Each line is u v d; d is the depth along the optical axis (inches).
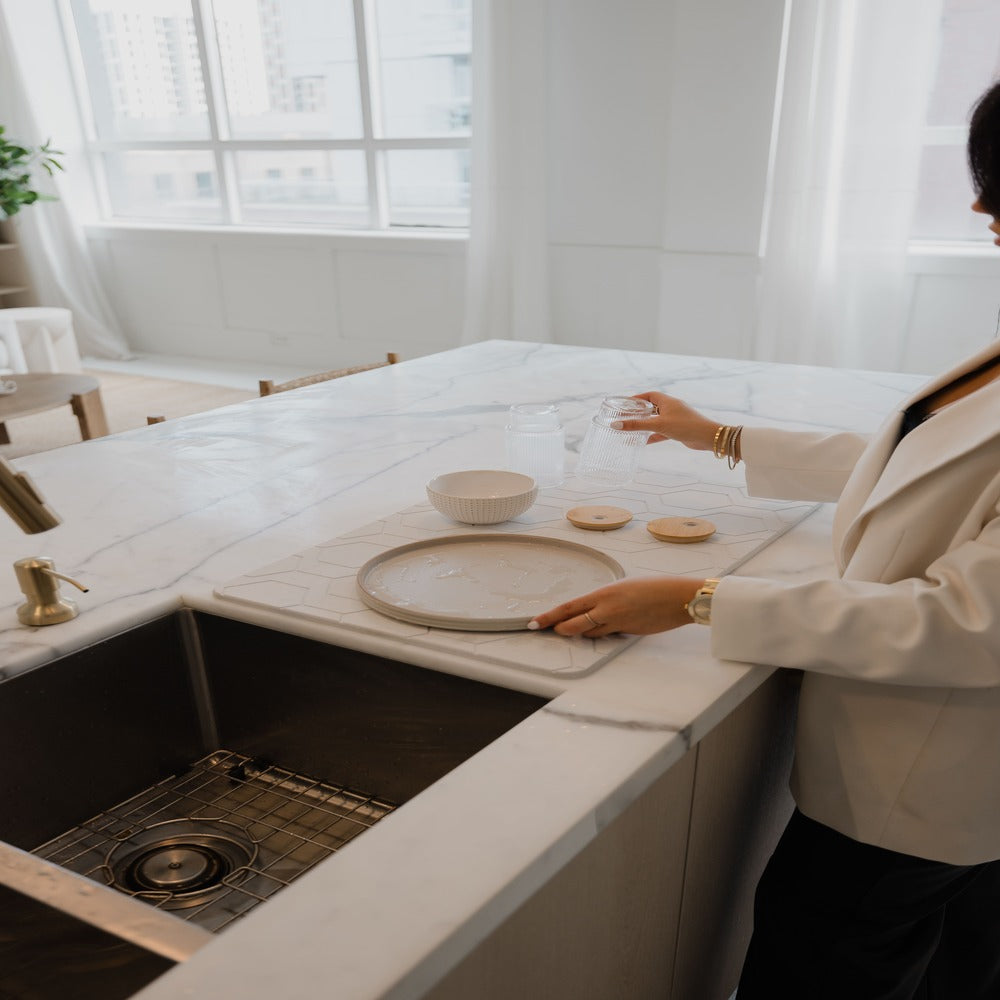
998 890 47.5
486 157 201.3
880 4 152.3
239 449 65.9
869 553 36.2
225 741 45.1
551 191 201.2
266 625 40.8
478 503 48.1
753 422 69.7
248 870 37.5
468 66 209.0
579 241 201.6
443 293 225.6
